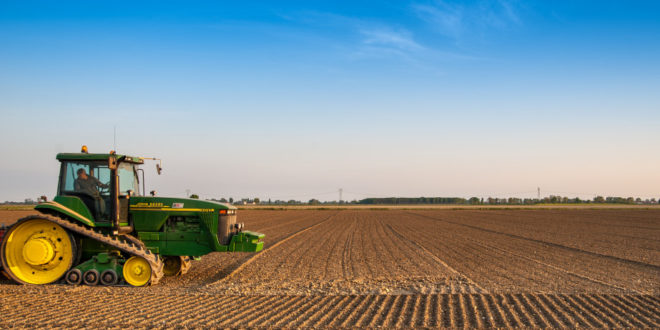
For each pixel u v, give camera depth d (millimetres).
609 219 47094
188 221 11469
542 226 35406
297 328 7000
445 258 16156
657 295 9523
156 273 10461
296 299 9070
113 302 8672
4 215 45188
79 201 10594
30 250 10281
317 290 10016
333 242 22109
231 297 9227
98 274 10383
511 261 15398
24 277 10406
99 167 10953
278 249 18922
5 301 8695
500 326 7227
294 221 43281
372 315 7859
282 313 7926
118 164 11078
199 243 11367
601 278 12023
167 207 11352
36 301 8719
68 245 10461
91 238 10758
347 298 9180
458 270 13391
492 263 14914
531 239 23906
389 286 10500
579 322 7461
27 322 7219
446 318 7691
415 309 8273
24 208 72438
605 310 8242
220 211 11398
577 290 10234
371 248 19406
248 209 91312
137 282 10430
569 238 24578
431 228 33125
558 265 14469
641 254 17453
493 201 191875
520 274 12633
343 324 7262
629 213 64688
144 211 11320
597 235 26578
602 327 7172
